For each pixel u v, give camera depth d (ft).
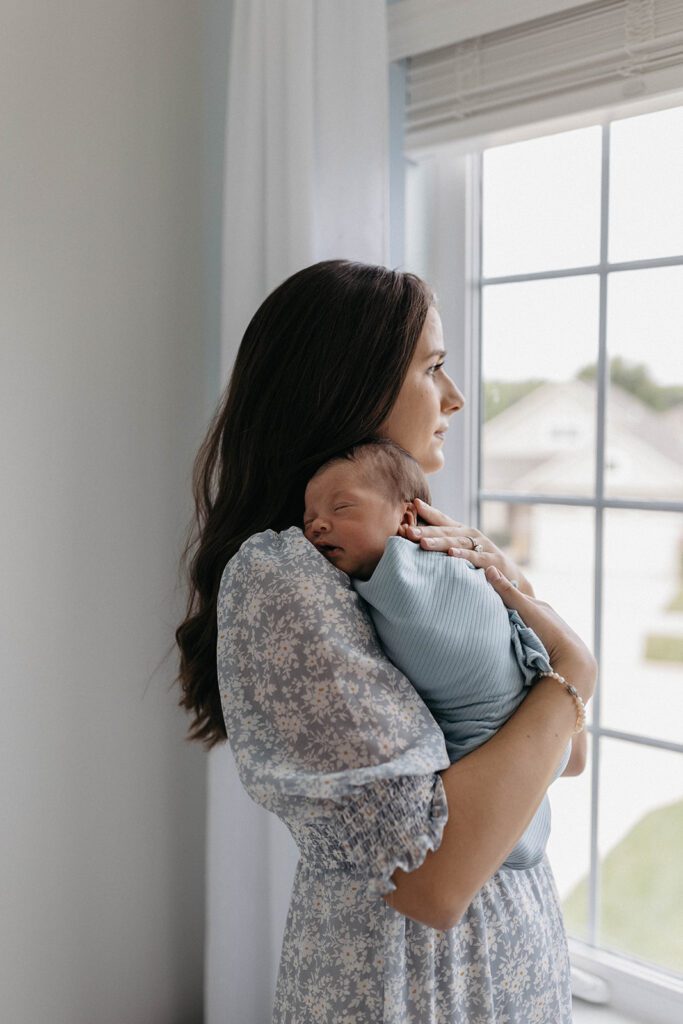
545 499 4.99
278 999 3.23
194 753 5.62
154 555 5.33
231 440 3.46
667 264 4.43
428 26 4.63
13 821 4.78
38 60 4.63
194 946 5.69
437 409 3.41
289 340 3.29
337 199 4.66
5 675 4.71
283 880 4.97
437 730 2.59
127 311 5.11
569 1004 3.42
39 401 4.75
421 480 3.12
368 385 3.17
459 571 2.80
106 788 5.18
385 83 4.44
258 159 4.89
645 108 4.11
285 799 2.56
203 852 5.71
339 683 2.54
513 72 4.41
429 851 2.52
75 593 4.97
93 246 4.93
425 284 3.39
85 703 5.06
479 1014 2.95
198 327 5.49
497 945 3.01
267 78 4.76
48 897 4.95
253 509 3.37
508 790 2.59
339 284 3.26
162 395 5.32
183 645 3.63
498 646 2.76
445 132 4.71
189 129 5.36
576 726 2.85
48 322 4.76
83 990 5.13
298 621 2.65
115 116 4.99
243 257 4.94
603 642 4.84
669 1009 4.57
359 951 2.89
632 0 3.97
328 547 2.92
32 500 4.75
